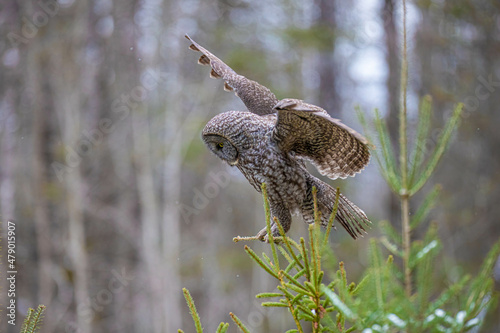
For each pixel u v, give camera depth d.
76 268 20.61
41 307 3.84
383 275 3.25
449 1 17.44
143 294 22.62
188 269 23.98
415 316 3.16
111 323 22.09
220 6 22.33
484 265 3.30
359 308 3.20
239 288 24.50
